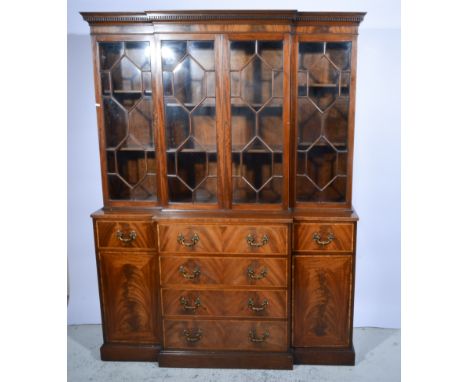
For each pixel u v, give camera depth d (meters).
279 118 1.94
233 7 2.23
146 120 2.04
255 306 2.00
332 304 2.03
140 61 1.98
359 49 2.20
